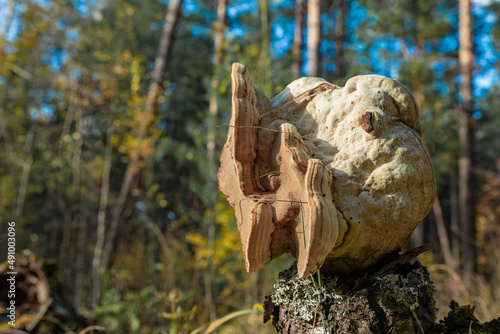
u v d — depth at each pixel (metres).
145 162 6.91
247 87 1.46
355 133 1.45
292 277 1.53
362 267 1.48
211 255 5.44
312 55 5.99
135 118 6.68
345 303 1.40
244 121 1.41
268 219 1.32
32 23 9.02
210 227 5.72
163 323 4.27
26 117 9.62
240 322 4.54
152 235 6.87
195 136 6.18
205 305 5.32
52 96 9.77
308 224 1.25
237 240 5.32
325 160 1.44
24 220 9.45
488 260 8.23
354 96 1.51
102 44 9.57
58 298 4.14
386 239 1.41
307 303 1.46
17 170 9.55
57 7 9.58
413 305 1.37
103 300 4.58
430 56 9.29
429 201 1.45
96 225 10.34
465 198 8.88
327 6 10.96
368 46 10.31
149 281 5.79
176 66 12.85
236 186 1.48
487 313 3.54
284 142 1.38
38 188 9.62
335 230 1.24
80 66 8.01
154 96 6.84
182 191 9.50
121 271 5.80
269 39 5.96
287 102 1.61
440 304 3.39
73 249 9.49
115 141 6.94
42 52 9.77
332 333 1.41
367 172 1.41
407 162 1.41
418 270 1.46
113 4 10.00
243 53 6.14
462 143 9.17
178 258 6.09
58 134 9.77
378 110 1.46
